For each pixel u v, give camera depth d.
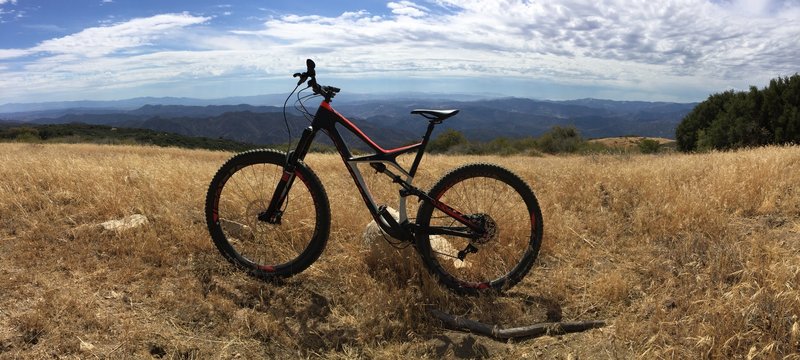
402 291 3.06
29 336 2.43
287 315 2.90
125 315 2.71
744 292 2.66
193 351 2.52
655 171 6.33
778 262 2.89
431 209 3.18
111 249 3.45
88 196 4.34
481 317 2.91
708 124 29.50
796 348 2.18
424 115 3.13
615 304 2.95
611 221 4.37
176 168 5.95
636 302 2.92
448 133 39.50
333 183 6.00
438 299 3.06
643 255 3.55
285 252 3.55
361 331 2.74
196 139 46.81
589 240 3.96
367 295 3.06
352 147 3.24
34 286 2.92
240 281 3.20
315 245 3.21
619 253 3.73
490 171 3.18
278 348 2.63
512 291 3.22
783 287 2.55
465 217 3.17
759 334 2.28
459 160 12.72
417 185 6.67
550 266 3.56
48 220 3.90
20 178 5.01
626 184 5.54
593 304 2.99
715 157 8.42
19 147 23.23
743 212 4.27
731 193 4.47
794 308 2.34
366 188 3.21
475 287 3.15
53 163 5.78
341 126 3.21
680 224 3.90
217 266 3.35
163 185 4.83
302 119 3.26
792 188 4.73
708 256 3.20
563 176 6.45
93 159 7.20
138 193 4.50
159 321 2.71
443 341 2.71
